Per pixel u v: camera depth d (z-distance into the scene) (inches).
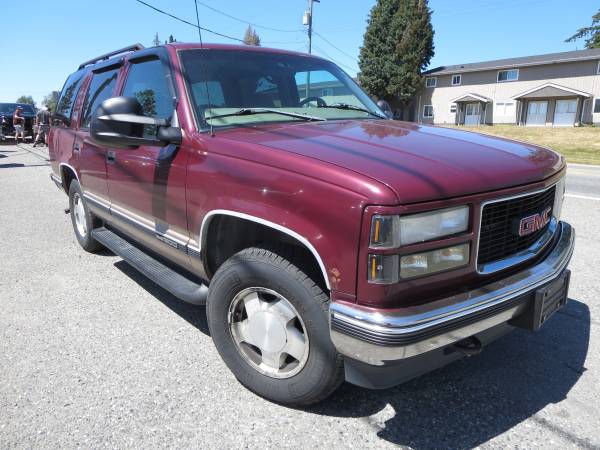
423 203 79.2
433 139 106.0
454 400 105.7
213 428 96.7
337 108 143.9
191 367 118.8
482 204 86.1
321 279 93.1
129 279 177.5
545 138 1118.4
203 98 119.8
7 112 948.6
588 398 105.9
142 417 100.1
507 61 1790.1
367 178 80.1
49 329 138.9
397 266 78.2
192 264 118.5
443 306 82.1
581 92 1544.0
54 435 94.9
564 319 143.8
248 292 102.0
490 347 127.9
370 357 79.9
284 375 100.1
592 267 187.5
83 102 189.5
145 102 136.4
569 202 318.7
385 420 99.2
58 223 265.0
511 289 90.9
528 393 108.0
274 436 94.5
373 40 1846.7
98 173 162.9
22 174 474.3
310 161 87.9
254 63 137.2
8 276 181.2
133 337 134.0
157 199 124.5
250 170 95.1
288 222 87.9
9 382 112.7
